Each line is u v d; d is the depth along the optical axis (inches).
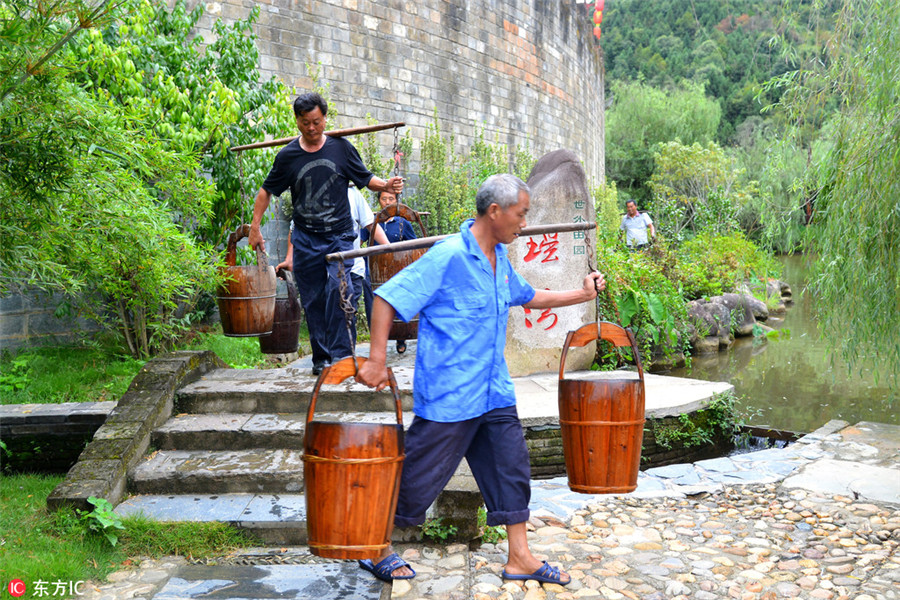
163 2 283.1
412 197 471.2
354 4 442.3
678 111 1501.0
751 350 431.8
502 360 118.1
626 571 132.9
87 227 168.1
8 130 124.7
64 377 225.0
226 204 279.7
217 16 373.4
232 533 138.6
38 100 125.9
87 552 130.5
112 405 195.0
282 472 152.0
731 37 1988.2
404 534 140.0
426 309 113.6
